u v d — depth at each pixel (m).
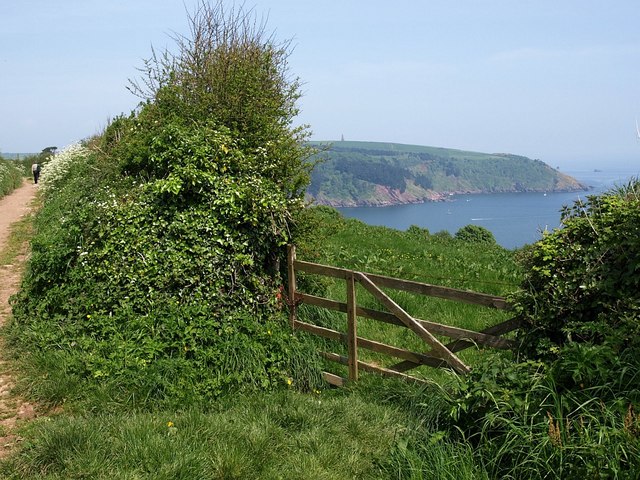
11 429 5.69
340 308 7.27
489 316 9.17
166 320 7.12
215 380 6.46
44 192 22.55
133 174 10.15
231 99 9.66
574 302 5.14
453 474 4.40
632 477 3.76
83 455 4.83
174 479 4.54
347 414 5.77
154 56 11.20
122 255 7.90
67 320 7.60
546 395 4.62
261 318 7.83
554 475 4.08
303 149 9.46
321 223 9.05
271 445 5.21
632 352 4.55
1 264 12.95
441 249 16.22
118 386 6.31
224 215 7.96
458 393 5.13
